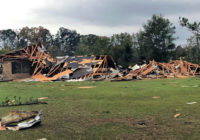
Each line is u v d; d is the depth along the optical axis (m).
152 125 7.31
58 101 12.91
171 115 8.67
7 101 12.32
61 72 37.34
